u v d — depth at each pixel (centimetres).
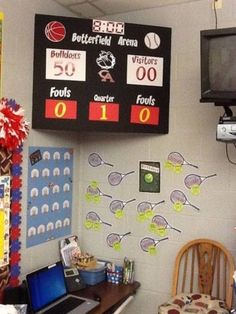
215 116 244
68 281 243
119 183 276
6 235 212
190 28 251
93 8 265
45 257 252
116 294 240
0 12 207
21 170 226
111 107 237
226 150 241
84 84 234
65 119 233
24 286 206
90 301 223
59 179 266
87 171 288
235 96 191
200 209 248
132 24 240
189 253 250
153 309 262
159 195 262
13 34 217
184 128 253
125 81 239
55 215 262
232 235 238
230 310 214
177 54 255
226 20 240
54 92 232
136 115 242
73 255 271
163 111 250
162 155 261
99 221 284
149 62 243
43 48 231
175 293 238
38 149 242
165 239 260
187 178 253
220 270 239
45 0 243
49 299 217
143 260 267
